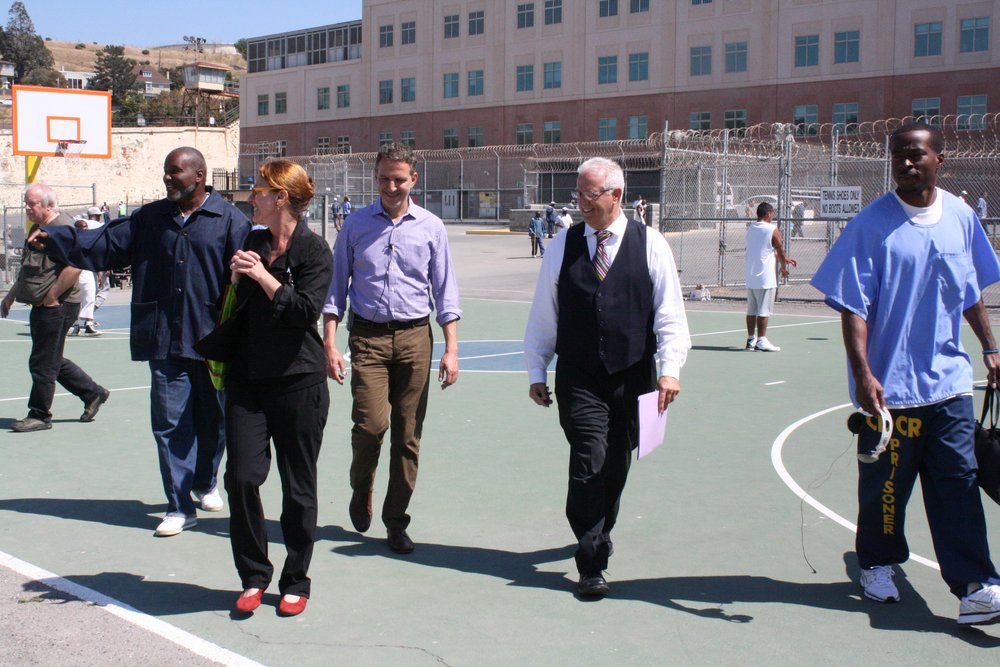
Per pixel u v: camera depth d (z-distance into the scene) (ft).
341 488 21.34
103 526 18.74
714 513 19.48
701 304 64.34
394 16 248.93
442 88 241.96
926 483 14.37
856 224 14.39
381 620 14.26
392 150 16.80
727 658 13.00
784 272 43.37
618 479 15.69
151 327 17.99
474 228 190.08
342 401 31.24
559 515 19.42
